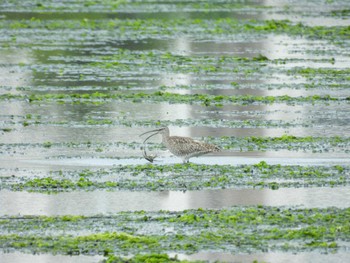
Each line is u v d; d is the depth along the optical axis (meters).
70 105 76.69
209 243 44.25
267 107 76.62
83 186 53.66
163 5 140.50
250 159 59.84
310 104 77.81
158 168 57.62
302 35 114.38
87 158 60.16
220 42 108.81
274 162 59.16
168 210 49.41
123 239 44.75
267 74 90.44
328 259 42.38
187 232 45.94
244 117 72.94
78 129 68.44
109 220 47.75
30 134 66.69
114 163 59.00
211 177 55.59
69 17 126.94
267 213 48.69
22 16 127.44
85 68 92.88
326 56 99.75
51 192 52.62
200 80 87.56
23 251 43.31
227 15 131.12
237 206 50.06
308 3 147.75
